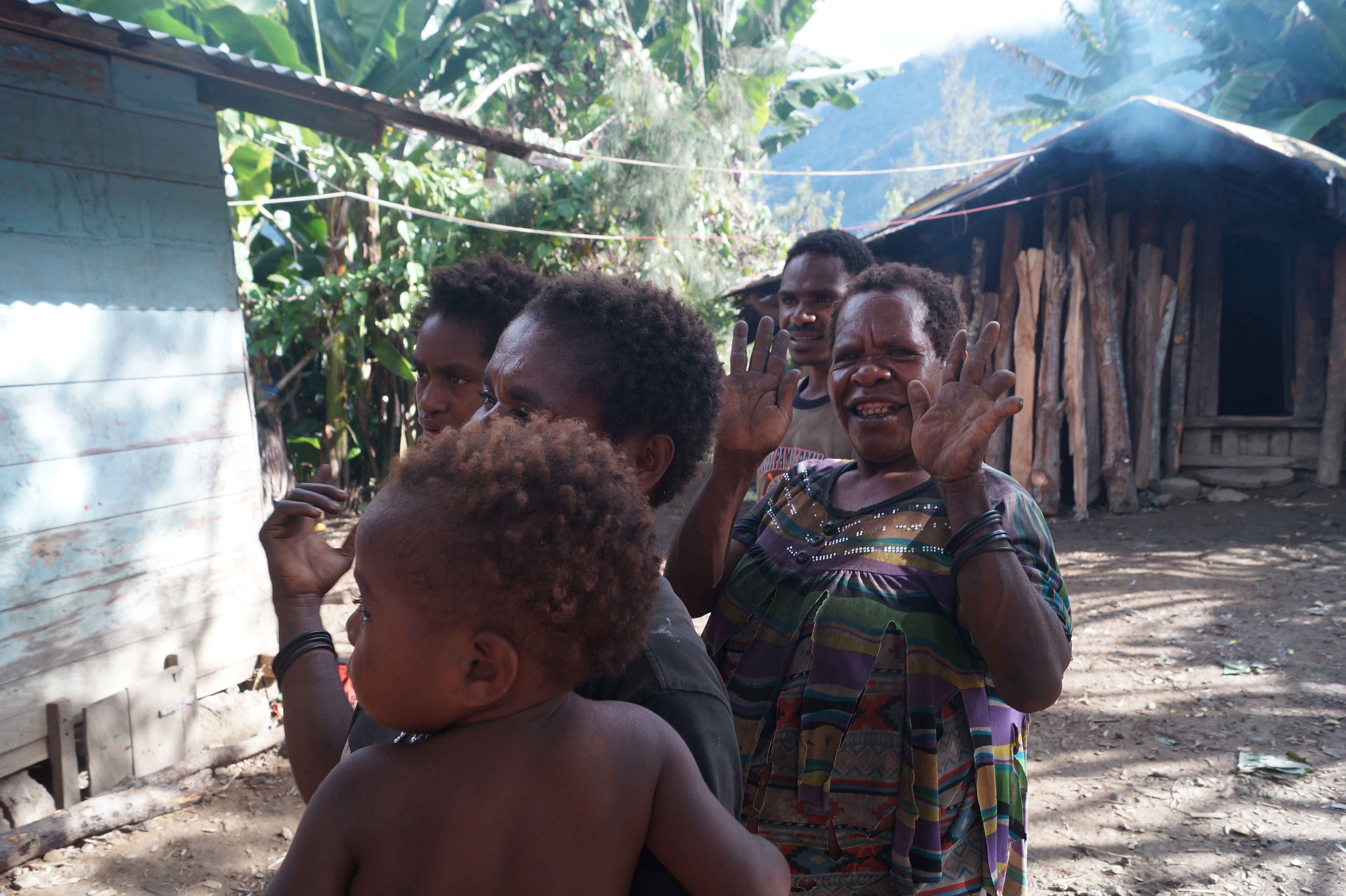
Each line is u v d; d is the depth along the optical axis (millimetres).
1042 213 9047
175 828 3873
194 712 4305
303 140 8930
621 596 879
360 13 9547
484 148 5699
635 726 915
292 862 876
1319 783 3844
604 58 10969
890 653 1410
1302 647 5262
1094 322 8773
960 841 1400
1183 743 4301
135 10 7477
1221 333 10031
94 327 3996
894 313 1609
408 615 847
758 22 13617
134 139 4141
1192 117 7777
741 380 1571
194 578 4449
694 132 10289
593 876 869
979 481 1389
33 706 3797
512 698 883
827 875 1390
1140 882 3309
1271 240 9016
